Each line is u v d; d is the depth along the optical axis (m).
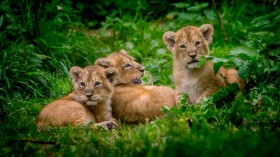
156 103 12.17
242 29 17.95
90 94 12.16
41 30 17.03
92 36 18.70
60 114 11.62
